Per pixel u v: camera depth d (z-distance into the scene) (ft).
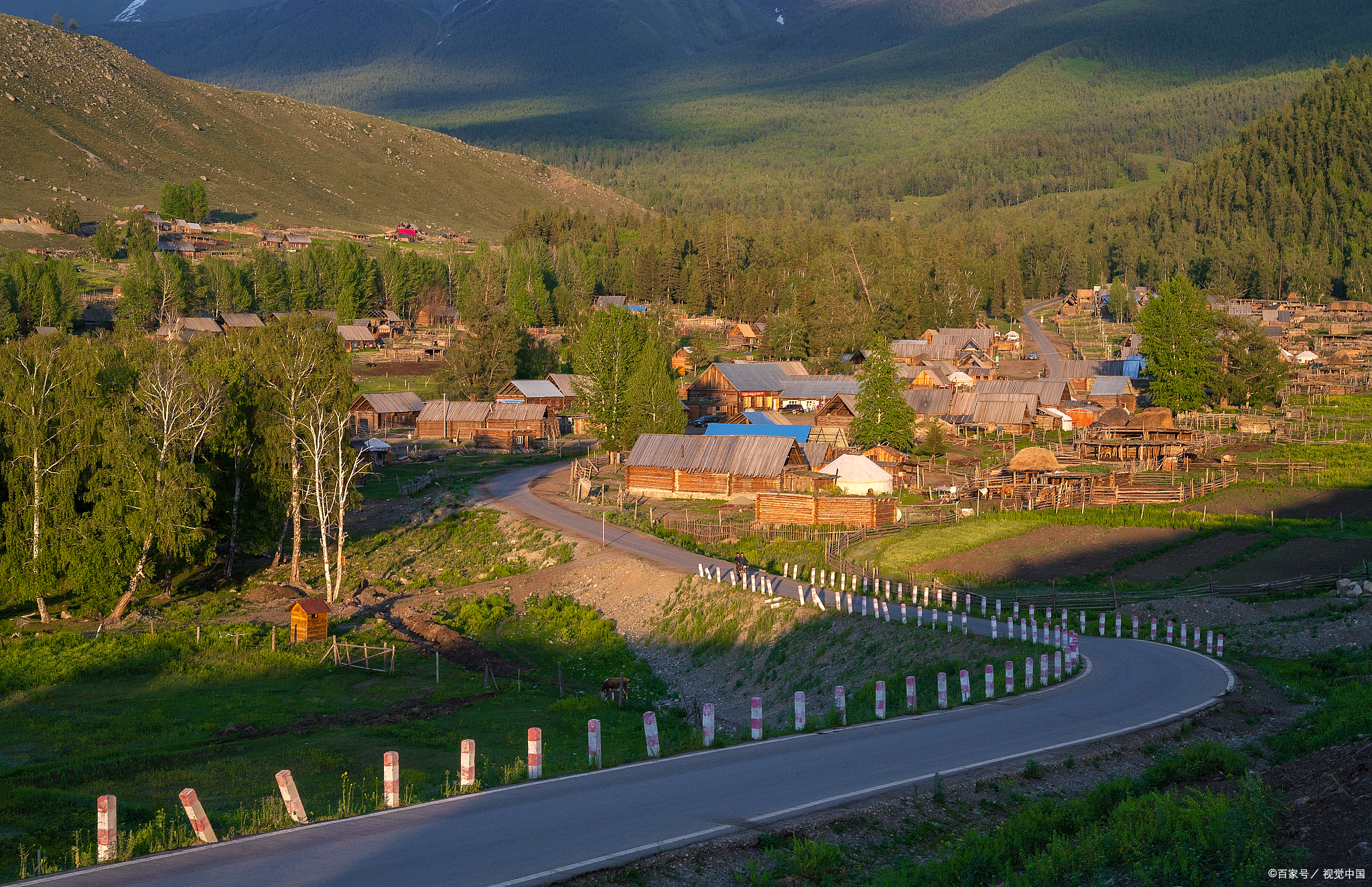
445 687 139.44
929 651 126.31
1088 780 70.38
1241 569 176.04
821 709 121.19
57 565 179.83
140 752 102.99
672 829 56.65
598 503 271.28
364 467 229.66
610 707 131.64
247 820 72.84
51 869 58.34
